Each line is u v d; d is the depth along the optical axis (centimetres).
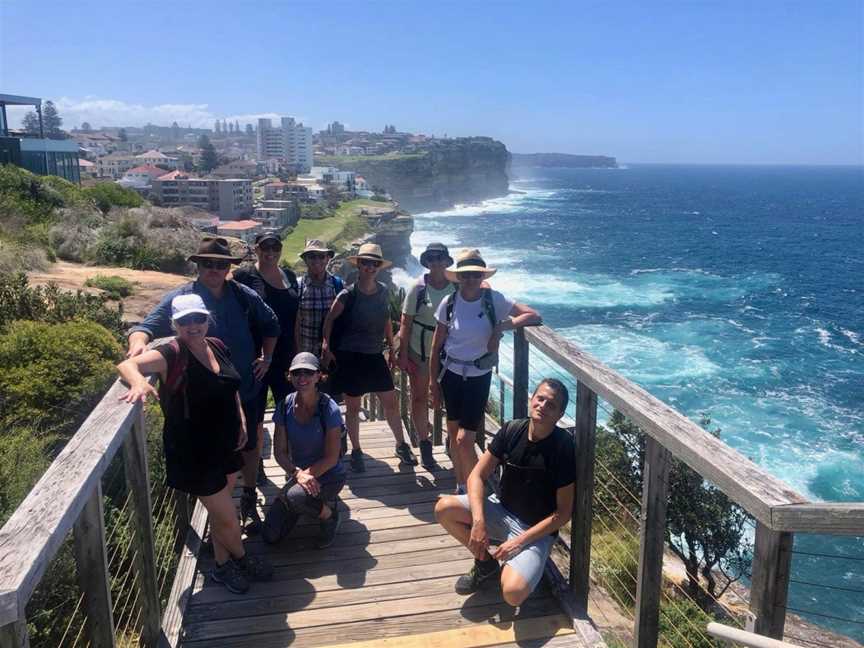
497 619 354
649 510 275
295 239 7838
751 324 4450
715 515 1109
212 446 352
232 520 372
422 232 11106
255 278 540
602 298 5381
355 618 355
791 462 2367
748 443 2520
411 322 525
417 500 495
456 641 337
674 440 247
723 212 14238
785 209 14888
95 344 812
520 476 357
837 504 184
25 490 504
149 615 321
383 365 541
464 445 449
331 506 427
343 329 530
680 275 6494
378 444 612
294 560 413
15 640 173
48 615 395
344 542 434
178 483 355
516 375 438
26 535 190
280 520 419
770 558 203
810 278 6269
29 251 2034
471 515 375
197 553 405
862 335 4144
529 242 9381
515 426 362
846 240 9288
